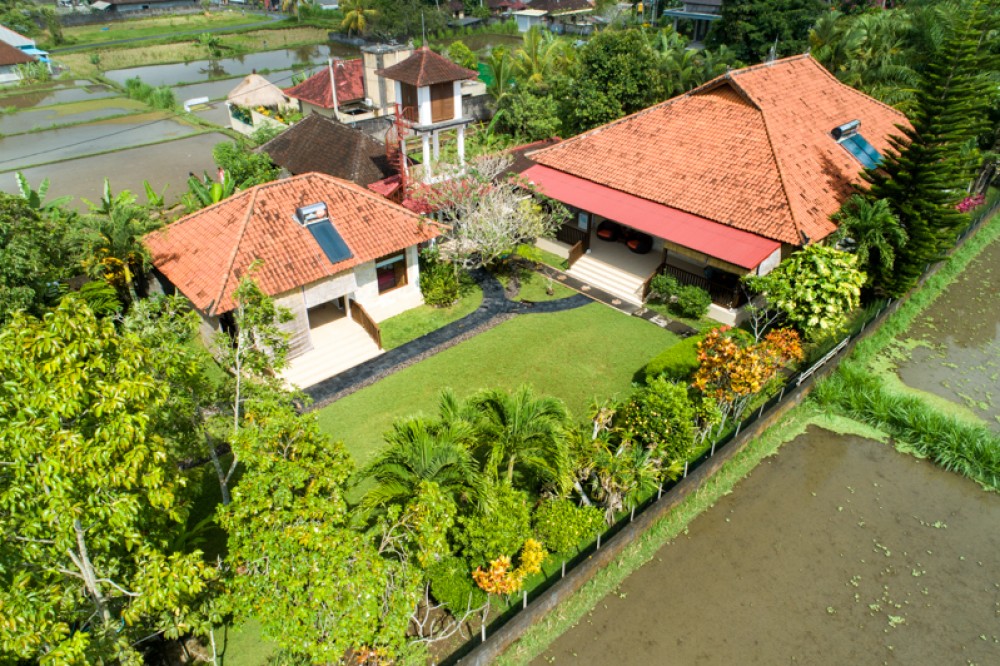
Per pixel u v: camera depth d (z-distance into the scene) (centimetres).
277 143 4597
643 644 1819
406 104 3638
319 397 2705
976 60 2784
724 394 2397
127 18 12875
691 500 2262
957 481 2384
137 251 2908
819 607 1931
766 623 1883
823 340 2992
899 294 3167
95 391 1115
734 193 3266
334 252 2933
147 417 1170
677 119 3769
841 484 2361
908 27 5316
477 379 2816
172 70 9144
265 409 1691
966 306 3409
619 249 3775
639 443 2241
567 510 1978
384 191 3866
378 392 2736
